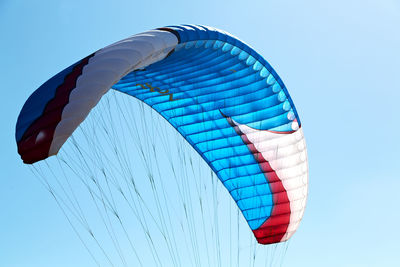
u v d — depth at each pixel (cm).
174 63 1938
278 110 2164
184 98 2170
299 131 2216
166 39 1702
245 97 2144
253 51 2036
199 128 2248
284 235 2308
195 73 2038
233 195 2323
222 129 2225
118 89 2109
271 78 2105
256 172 2259
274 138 2208
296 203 2266
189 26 1855
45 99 1499
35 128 1433
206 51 1920
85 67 1547
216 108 2181
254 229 2330
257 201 2291
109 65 1534
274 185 2253
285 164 2233
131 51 1595
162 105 2216
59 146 1403
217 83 2106
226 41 1942
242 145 2234
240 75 2081
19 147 1439
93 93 1464
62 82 1531
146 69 1938
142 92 2148
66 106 1435
